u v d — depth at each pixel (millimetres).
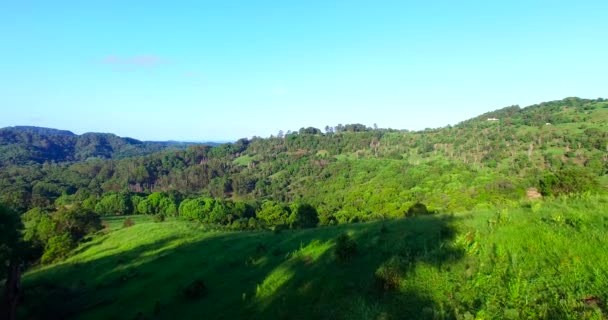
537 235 15391
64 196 135375
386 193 141750
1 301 28656
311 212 69312
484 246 15992
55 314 29734
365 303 14734
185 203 109438
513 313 11273
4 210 32281
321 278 19172
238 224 82125
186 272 32594
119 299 30016
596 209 17453
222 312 20125
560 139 165375
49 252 60719
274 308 18047
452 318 11930
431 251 17266
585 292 11508
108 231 75500
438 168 166375
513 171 140750
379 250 20141
